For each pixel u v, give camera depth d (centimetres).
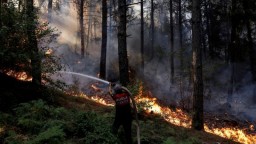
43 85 1084
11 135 711
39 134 717
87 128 863
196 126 1375
